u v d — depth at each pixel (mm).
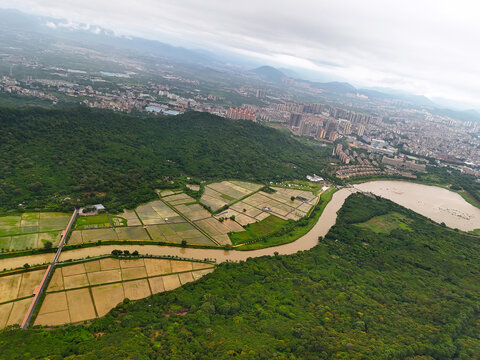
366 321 169500
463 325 171875
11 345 129000
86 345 133375
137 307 165250
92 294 174250
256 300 181625
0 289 166625
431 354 146500
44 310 157625
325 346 140500
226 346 136500
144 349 132250
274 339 146375
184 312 167875
